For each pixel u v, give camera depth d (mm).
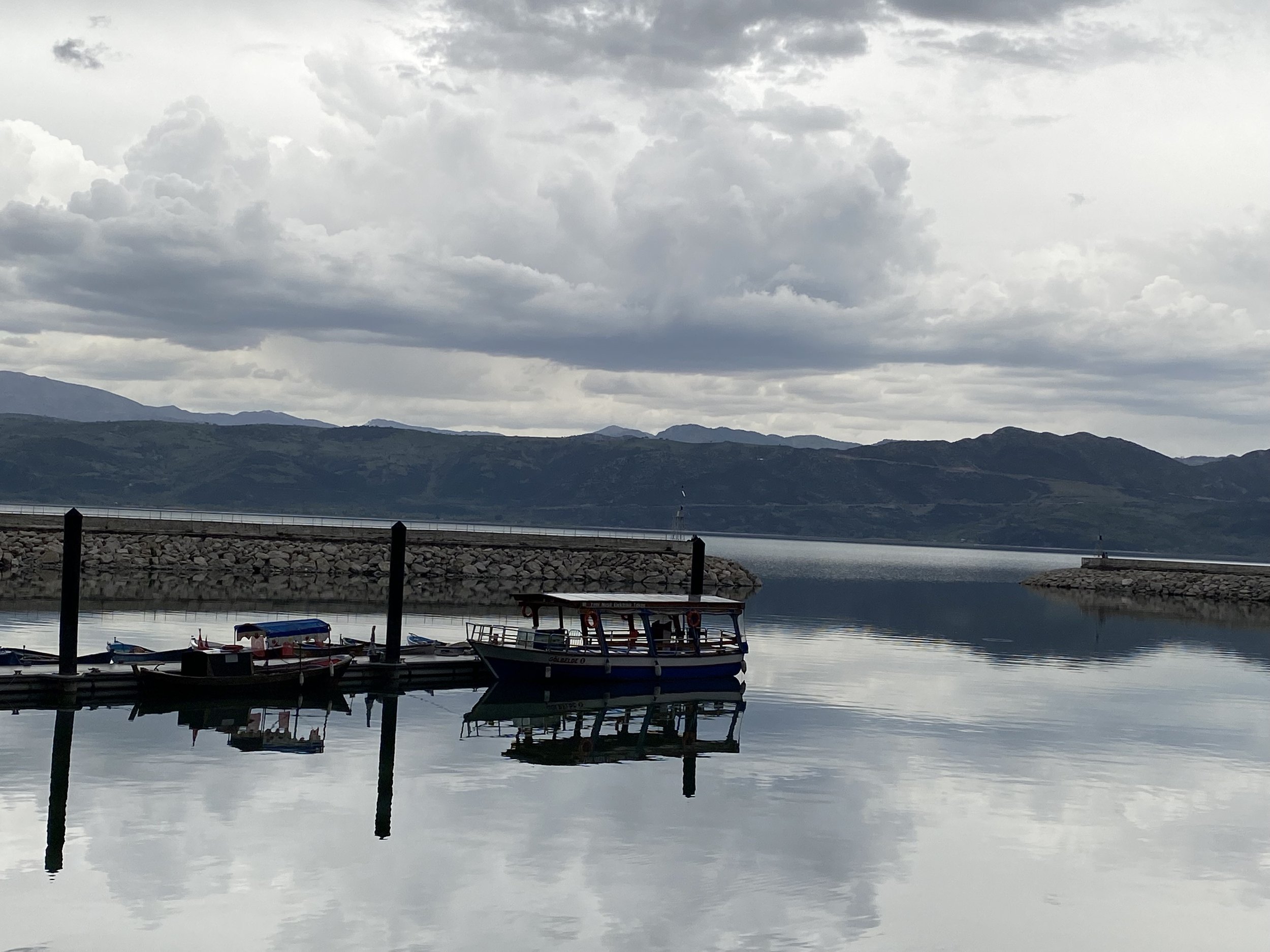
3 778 36750
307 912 26812
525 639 60719
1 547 105062
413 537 124938
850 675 64188
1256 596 142625
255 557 114250
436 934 25875
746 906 28062
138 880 28391
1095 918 28344
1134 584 156750
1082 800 38469
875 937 26609
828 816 35562
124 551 109688
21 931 25375
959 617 105812
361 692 55812
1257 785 41562
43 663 52469
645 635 63062
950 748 45594
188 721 46719
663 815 35125
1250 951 26859
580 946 25484
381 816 34156
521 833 32938
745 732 48375
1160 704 58062
